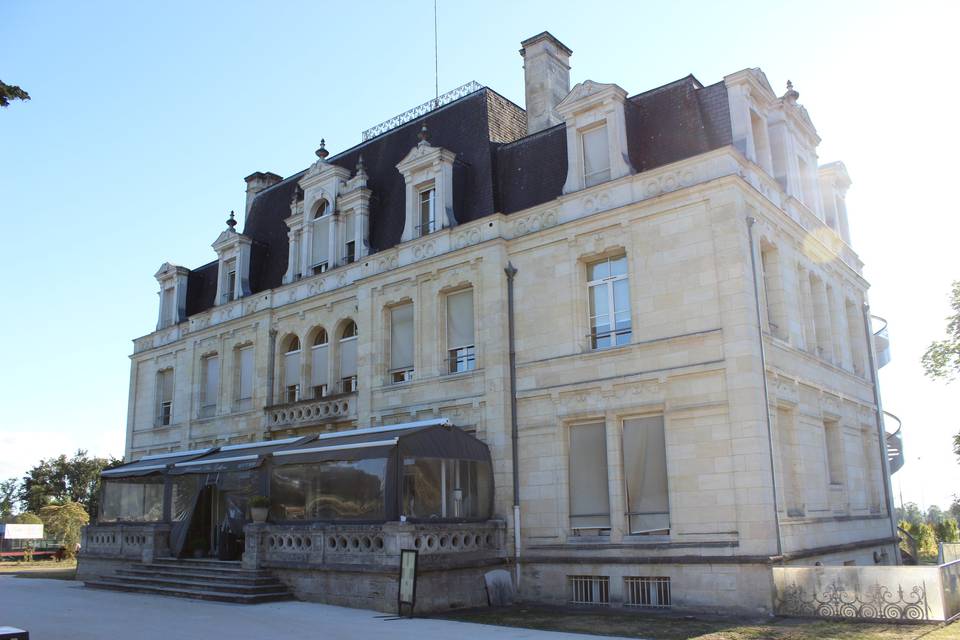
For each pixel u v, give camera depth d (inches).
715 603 692.7
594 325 840.9
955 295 1021.8
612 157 842.2
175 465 1010.1
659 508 754.8
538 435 842.8
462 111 1055.6
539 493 831.1
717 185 756.0
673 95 858.1
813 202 976.3
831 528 824.9
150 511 1095.0
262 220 1327.5
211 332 1267.2
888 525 1009.5
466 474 834.8
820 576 642.8
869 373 1079.6
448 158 976.9
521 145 963.3
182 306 1393.9
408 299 982.4
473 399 884.6
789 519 727.1
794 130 955.3
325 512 824.9
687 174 785.6
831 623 610.2
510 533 836.0
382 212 1076.5
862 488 965.8
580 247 846.5
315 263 1139.9
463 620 671.8
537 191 918.4
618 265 832.9
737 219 742.5
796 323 847.1
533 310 871.7
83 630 605.3
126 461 1403.8
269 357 1156.5
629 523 771.4
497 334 878.4
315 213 1158.3
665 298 775.7
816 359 876.6
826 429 921.5
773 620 641.0
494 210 935.0
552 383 839.1
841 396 933.8
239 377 1217.4
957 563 649.6
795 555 706.2
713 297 744.3
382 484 768.9
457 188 980.6
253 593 801.6
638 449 779.4
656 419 773.3
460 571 772.0
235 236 1253.1
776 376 765.9
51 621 660.1
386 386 976.3
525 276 886.4
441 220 962.1
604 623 641.0
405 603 696.4
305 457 845.2
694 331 749.9
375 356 997.8
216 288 1355.8
